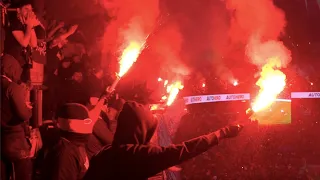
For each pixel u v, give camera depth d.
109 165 2.65
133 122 2.67
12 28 4.81
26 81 4.85
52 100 6.23
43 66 6.15
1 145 4.01
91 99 4.59
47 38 6.56
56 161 3.08
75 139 3.20
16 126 4.06
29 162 4.23
